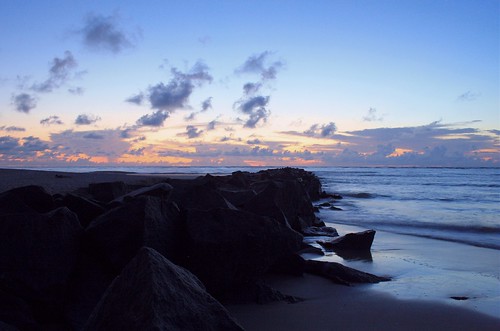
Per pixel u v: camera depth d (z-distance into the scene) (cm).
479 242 1445
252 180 2905
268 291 761
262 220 787
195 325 364
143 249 418
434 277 947
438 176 10344
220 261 721
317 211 2438
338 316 675
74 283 633
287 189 1448
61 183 2292
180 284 395
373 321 655
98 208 866
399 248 1316
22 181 2331
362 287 848
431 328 632
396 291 823
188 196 1047
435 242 1434
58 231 643
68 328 577
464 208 2720
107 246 668
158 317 347
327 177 9456
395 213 2389
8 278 571
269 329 618
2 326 480
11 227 611
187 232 728
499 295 805
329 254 1205
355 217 2186
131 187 1569
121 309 375
